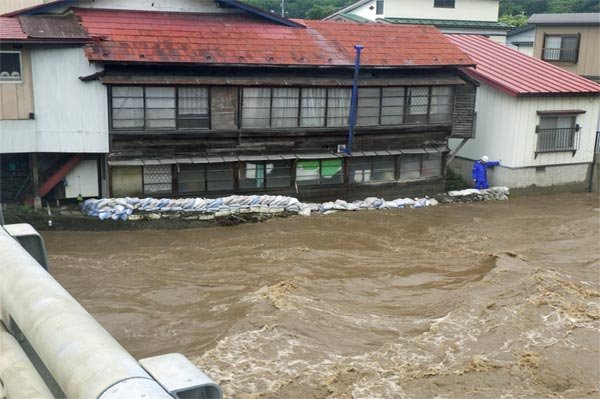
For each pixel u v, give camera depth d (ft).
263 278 47.06
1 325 8.87
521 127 78.79
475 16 132.98
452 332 38.50
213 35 65.57
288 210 65.62
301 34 70.85
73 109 58.85
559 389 32.42
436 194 76.89
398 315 40.98
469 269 50.60
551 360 35.32
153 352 34.60
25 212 57.36
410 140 74.38
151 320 39.04
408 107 72.90
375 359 34.63
